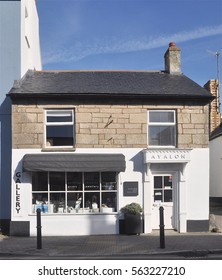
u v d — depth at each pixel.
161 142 15.16
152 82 16.30
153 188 15.05
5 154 15.77
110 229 14.58
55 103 14.80
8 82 16.19
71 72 17.48
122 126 14.93
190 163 14.98
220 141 23.55
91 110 14.89
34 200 14.63
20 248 11.88
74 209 14.70
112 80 16.42
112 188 14.88
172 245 12.06
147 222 14.69
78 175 14.81
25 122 14.70
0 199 15.58
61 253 11.15
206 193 14.95
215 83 26.03
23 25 17.00
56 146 14.82
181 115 15.11
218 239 13.07
